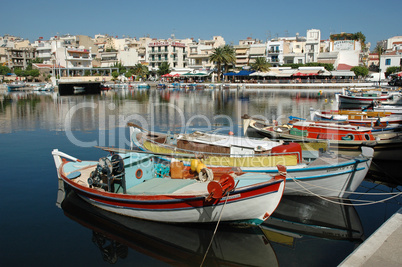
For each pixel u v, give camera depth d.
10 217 10.51
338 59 84.81
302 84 70.88
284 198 12.18
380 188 13.45
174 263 8.23
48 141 21.94
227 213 9.21
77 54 98.44
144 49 119.69
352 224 10.28
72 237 9.38
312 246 9.12
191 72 93.81
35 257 8.34
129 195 9.80
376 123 20.09
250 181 9.42
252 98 53.53
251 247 9.09
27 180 13.84
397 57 79.19
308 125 19.62
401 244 6.80
